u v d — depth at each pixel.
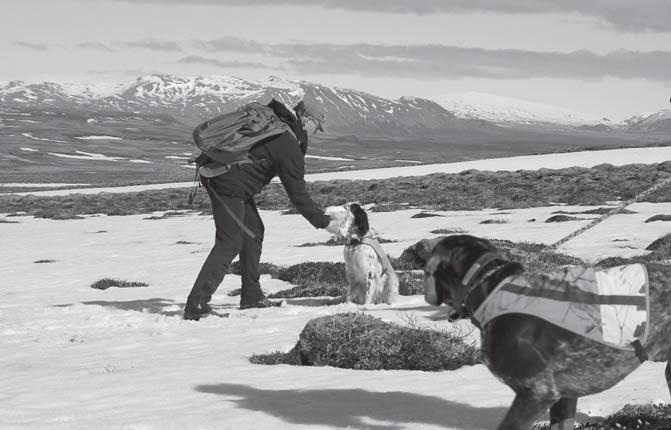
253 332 12.73
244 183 14.45
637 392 7.70
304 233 36.22
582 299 5.41
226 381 9.14
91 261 29.66
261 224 15.89
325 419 7.26
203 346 11.78
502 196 53.44
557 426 5.96
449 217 40.25
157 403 8.24
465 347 9.76
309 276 20.50
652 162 78.12
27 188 128.50
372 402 7.79
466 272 5.80
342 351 9.88
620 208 5.98
